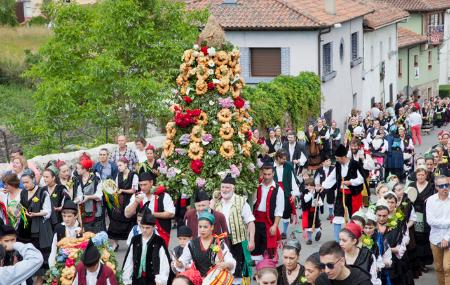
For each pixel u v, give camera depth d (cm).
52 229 1617
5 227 1088
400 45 6638
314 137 2966
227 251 1311
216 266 1255
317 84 4047
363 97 5400
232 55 1912
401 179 3055
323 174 2106
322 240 2148
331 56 4572
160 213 1628
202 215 1303
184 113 1888
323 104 4422
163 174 1902
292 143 2603
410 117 4634
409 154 3077
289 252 1129
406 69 6912
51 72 2936
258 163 2017
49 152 2823
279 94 3578
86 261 1178
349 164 1922
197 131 1867
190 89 1894
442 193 1605
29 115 2938
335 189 1945
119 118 2939
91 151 2378
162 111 2861
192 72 1891
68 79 2916
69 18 2970
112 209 1928
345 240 1216
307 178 2089
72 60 2923
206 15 3147
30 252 909
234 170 1853
